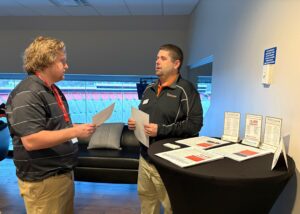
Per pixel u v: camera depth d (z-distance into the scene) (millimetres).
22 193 1373
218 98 2529
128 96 4727
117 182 2811
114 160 2775
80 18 4223
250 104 1722
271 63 1432
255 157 1206
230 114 1510
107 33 4391
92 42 4430
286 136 1248
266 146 1311
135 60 4457
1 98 4605
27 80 1307
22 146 1311
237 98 1972
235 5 2020
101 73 4531
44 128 1294
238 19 1954
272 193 1030
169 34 4383
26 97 1231
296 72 1201
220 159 1177
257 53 1618
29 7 3729
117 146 3105
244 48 1831
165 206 1658
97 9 3812
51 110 1335
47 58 1310
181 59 1658
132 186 3051
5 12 3986
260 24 1577
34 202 1360
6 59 4473
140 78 4453
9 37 4410
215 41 2637
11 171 3416
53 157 1348
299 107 1176
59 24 4328
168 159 1164
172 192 1197
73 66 4516
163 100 1643
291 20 1247
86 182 3096
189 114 1620
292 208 1216
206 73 3328
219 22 2482
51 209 1387
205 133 3145
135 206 2586
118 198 2752
